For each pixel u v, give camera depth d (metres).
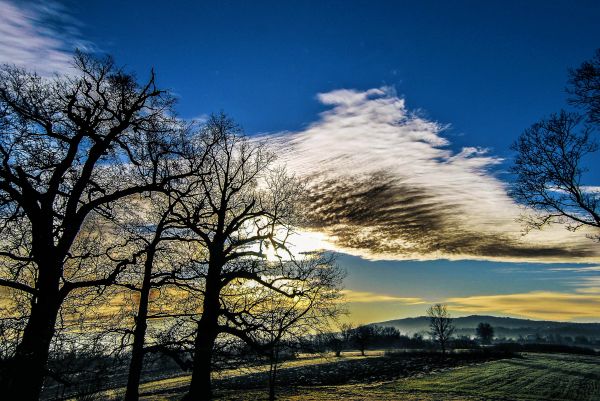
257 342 22.41
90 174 15.01
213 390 33.72
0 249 15.30
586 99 18.70
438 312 83.31
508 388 36.19
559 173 22.02
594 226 21.19
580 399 30.84
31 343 11.88
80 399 14.17
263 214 25.62
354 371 51.75
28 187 12.91
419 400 28.09
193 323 21.55
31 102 13.62
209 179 22.77
